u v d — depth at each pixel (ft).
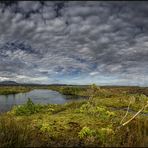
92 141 29.04
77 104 71.15
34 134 30.53
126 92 111.96
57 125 40.63
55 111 60.18
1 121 32.19
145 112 62.23
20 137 26.81
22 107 55.83
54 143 28.68
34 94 171.42
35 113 56.85
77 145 28.02
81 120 45.19
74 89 187.32
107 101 83.20
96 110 52.85
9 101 106.22
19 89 230.07
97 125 40.73
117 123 40.96
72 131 36.70
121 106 74.59
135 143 25.53
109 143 26.68
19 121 37.76
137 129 31.17
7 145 25.32
